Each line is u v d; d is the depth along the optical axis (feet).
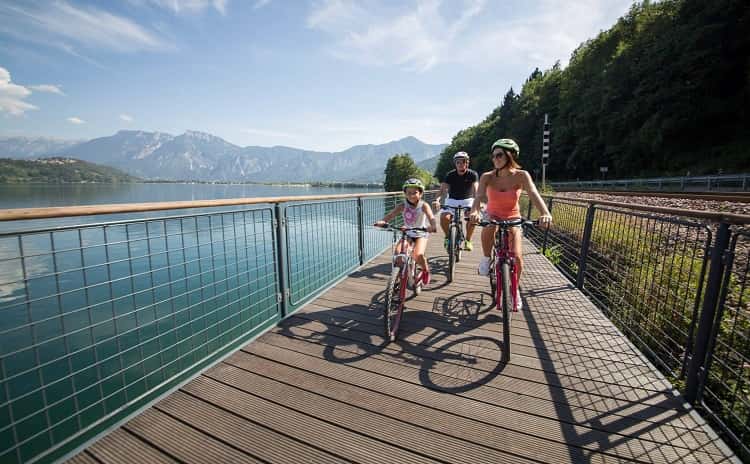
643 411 7.16
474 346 9.84
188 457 6.17
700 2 88.99
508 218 10.95
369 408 7.33
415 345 9.95
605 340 10.12
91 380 23.03
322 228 14.79
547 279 16.08
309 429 6.77
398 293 10.56
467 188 17.52
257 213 10.76
